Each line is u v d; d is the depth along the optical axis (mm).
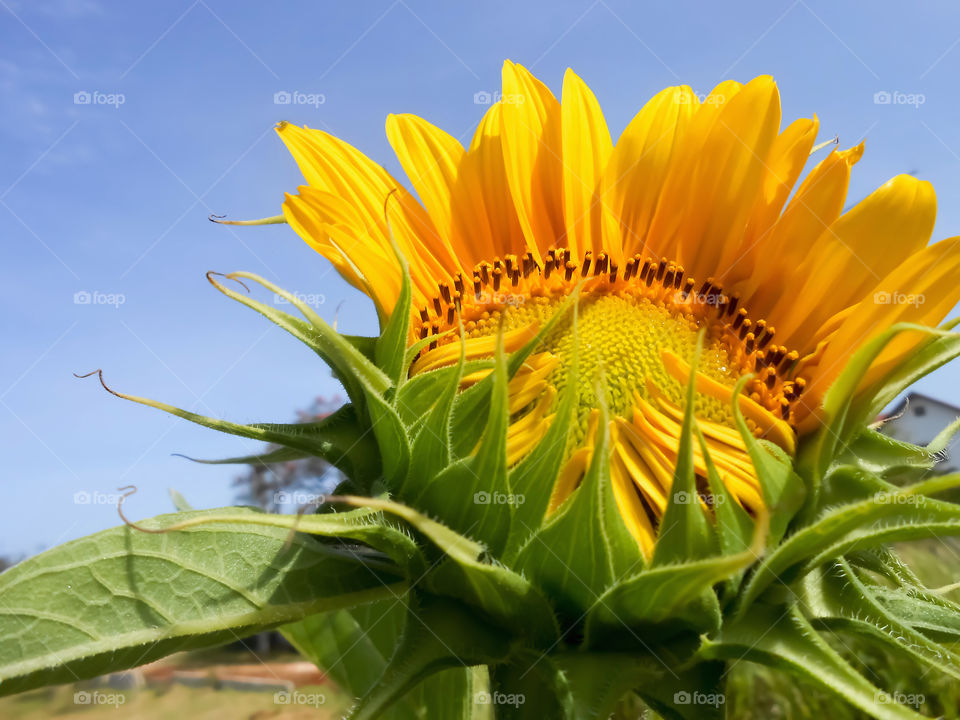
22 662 113
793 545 124
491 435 127
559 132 193
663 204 184
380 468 149
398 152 191
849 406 146
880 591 148
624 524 124
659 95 191
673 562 121
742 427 129
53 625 117
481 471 129
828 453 141
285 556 136
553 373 158
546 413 150
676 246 183
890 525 124
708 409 152
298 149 184
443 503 132
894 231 161
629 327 165
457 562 128
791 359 160
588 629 126
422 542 135
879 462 152
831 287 163
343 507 151
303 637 190
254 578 132
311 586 134
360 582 137
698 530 121
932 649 131
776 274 171
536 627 128
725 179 177
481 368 150
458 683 172
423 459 136
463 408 142
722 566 108
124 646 119
